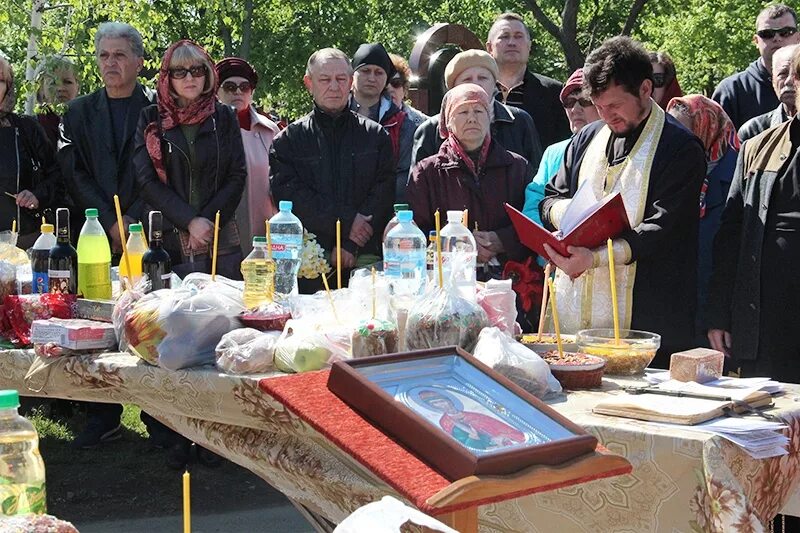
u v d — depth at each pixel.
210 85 4.87
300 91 24.94
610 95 3.59
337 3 25.38
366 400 1.91
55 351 3.14
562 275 3.77
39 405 6.34
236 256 4.89
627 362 2.84
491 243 4.36
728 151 4.67
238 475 5.12
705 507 2.19
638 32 27.27
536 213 4.32
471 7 26.61
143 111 4.94
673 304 3.63
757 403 2.46
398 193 5.64
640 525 2.30
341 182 4.93
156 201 4.80
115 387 3.04
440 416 1.89
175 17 20.44
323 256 4.83
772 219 3.60
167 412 2.93
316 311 3.01
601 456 1.87
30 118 5.55
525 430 1.91
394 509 1.44
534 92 6.10
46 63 6.29
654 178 3.60
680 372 2.70
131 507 4.65
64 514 4.55
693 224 3.67
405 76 7.29
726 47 21.09
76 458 5.34
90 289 3.58
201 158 4.82
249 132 5.53
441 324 2.69
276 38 24.59
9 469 2.01
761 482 2.34
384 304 2.94
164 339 2.89
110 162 5.32
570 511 2.41
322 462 2.63
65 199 5.59
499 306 2.97
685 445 2.19
